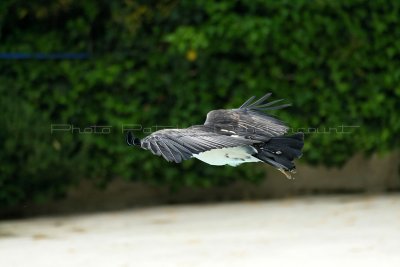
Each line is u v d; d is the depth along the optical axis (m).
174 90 14.75
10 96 14.25
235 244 11.98
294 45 14.75
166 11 14.68
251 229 12.94
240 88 14.82
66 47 14.80
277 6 14.64
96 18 14.87
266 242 12.02
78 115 14.70
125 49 14.79
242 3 14.59
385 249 11.39
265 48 14.68
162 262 11.06
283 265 10.73
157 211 14.65
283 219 13.59
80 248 12.05
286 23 14.68
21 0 14.59
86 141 14.46
